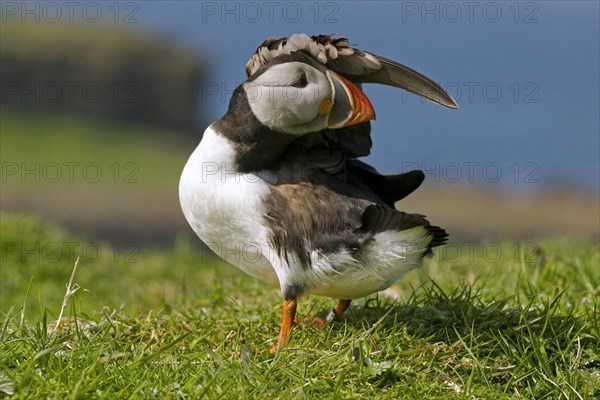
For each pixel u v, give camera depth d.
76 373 6.78
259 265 8.03
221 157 7.73
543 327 8.06
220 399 6.60
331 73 7.61
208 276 14.21
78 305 12.88
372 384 7.20
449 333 8.20
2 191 30.52
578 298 9.62
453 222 28.42
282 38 7.70
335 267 7.61
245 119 7.64
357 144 8.33
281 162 7.87
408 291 10.63
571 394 7.23
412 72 7.64
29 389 6.45
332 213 7.62
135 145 40.94
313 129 7.69
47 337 7.68
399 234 7.53
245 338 8.20
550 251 11.80
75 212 29.02
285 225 7.61
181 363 7.27
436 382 7.25
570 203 30.75
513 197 31.28
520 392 7.36
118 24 47.41
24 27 44.69
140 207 30.20
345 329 7.95
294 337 7.98
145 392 6.66
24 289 14.16
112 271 15.43
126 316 8.95
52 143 38.84
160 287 13.95
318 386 7.02
